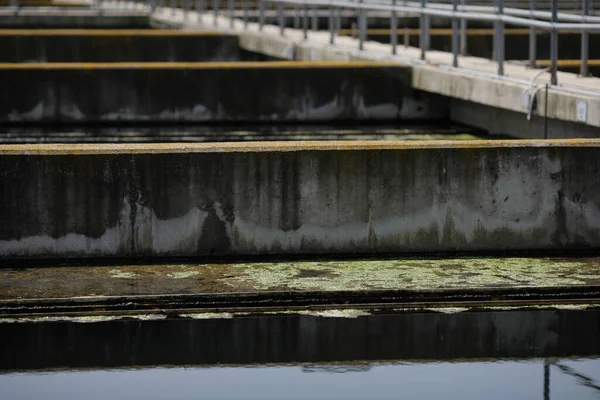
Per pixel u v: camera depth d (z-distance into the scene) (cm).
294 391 1228
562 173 1705
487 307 1513
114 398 1209
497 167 1697
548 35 3747
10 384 1250
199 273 1598
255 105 2955
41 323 1450
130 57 4122
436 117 2975
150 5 5959
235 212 1675
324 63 2973
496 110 2702
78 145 1694
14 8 6031
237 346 1373
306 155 1673
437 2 4103
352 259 1686
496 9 2702
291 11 4991
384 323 1455
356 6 3238
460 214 1698
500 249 1711
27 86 2941
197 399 1207
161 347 1368
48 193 1652
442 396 1210
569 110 2123
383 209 1689
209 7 6325
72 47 4106
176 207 1669
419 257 1694
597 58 3778
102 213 1659
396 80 2953
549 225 1712
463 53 3123
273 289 1514
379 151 1681
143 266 1642
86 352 1350
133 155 1655
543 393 1218
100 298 1482
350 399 1202
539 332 1421
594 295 1534
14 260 1655
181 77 2948
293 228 1683
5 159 1642
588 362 1321
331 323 1455
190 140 2769
